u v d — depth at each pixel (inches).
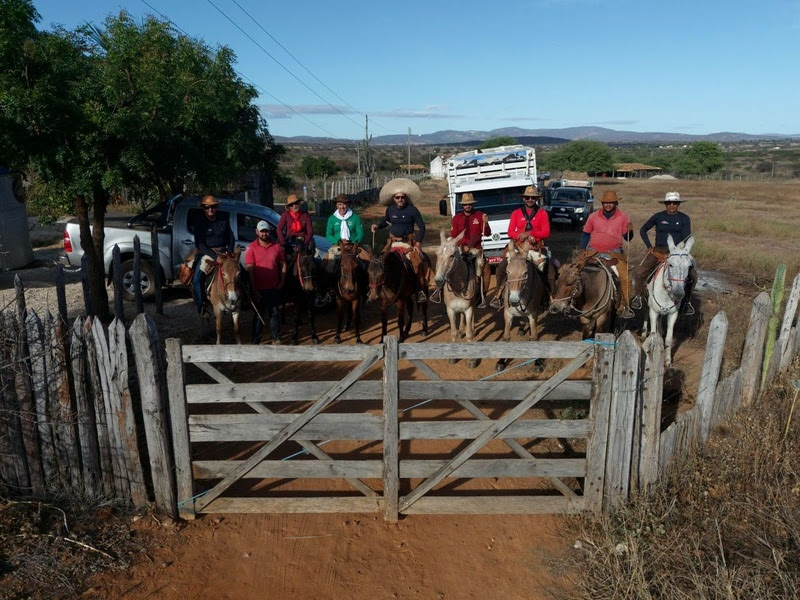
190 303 499.5
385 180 2608.3
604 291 336.2
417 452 263.0
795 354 341.1
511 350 206.7
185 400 207.2
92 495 213.9
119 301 404.8
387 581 189.9
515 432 212.8
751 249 808.9
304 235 413.1
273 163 903.1
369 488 221.9
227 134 602.2
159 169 460.1
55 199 392.2
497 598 183.2
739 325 421.1
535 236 388.5
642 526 200.4
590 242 376.8
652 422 209.5
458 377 345.1
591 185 1290.6
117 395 204.7
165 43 455.8
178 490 213.6
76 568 186.2
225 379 208.5
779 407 278.2
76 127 354.0
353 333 431.2
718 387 249.6
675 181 3142.2
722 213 1403.8
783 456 234.1
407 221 415.5
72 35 403.5
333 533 211.9
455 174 650.8
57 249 756.6
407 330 421.7
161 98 421.1
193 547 202.1
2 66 321.1
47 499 210.4
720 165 3782.0
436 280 334.3
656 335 204.4
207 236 390.0
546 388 207.9
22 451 210.4
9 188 626.2
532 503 217.9
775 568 176.6
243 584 187.5
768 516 202.7
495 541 207.8
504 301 359.3
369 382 211.6
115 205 1055.6
